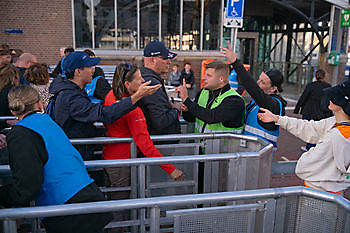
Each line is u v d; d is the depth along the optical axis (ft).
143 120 7.36
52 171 5.17
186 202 4.84
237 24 15.98
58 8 37.83
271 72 9.39
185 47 42.24
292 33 57.31
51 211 4.50
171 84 35.45
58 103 6.80
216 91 8.88
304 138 7.91
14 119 10.64
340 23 45.32
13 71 11.18
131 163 6.63
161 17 40.83
